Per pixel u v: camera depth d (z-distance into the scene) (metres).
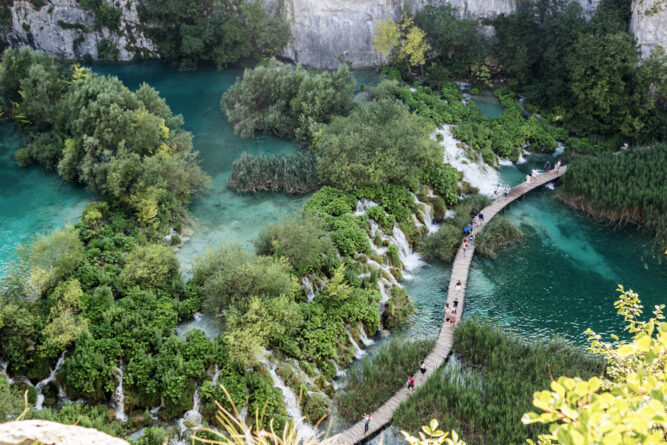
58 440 8.71
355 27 87.88
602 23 75.75
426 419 38.84
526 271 54.53
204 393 38.44
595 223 60.88
